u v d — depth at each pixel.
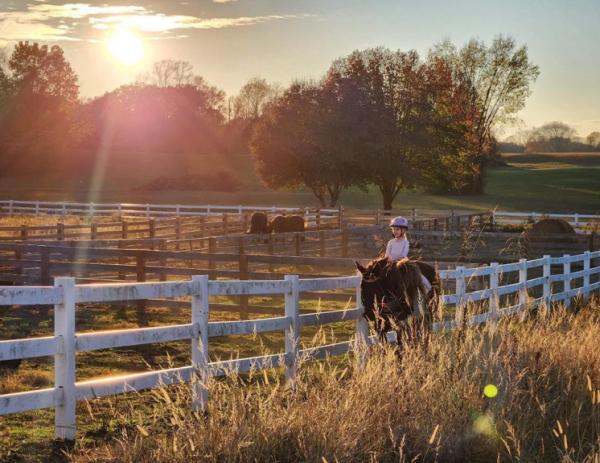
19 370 10.13
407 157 54.94
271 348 12.21
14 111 89.25
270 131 57.56
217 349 12.01
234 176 95.75
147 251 15.78
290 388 8.16
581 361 9.03
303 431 6.95
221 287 8.59
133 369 10.49
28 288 6.82
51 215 45.00
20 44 89.81
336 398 7.30
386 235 27.94
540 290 19.73
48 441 7.16
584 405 8.27
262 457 6.65
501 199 81.94
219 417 6.91
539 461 7.08
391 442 7.19
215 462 6.40
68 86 91.88
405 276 9.41
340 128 54.25
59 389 7.07
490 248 29.91
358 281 10.55
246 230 32.56
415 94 54.81
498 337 9.03
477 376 8.07
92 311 15.55
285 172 57.84
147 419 8.02
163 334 7.89
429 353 8.38
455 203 77.25
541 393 8.20
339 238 29.11
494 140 72.31
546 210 71.75
